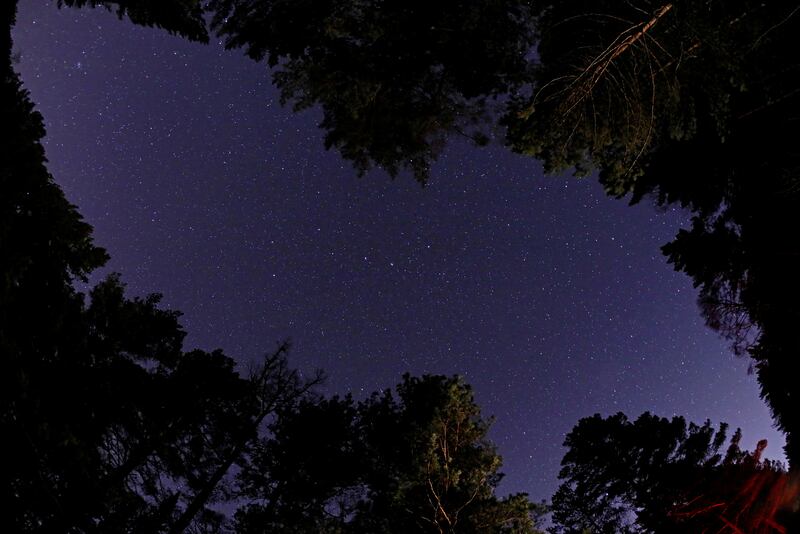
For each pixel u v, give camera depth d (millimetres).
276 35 6527
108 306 11758
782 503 9469
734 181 8188
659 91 5625
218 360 14398
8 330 5773
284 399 17797
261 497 15828
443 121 7648
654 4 4781
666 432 15648
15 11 5062
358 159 8156
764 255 7793
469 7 6188
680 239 8672
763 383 8016
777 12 5051
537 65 6531
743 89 5434
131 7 7082
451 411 12617
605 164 6449
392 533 11672
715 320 8680
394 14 6305
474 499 11133
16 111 5059
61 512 6016
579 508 15930
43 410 6285
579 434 16500
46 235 5844
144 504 9914
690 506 12969
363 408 16328
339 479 15188
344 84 7250
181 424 13328
